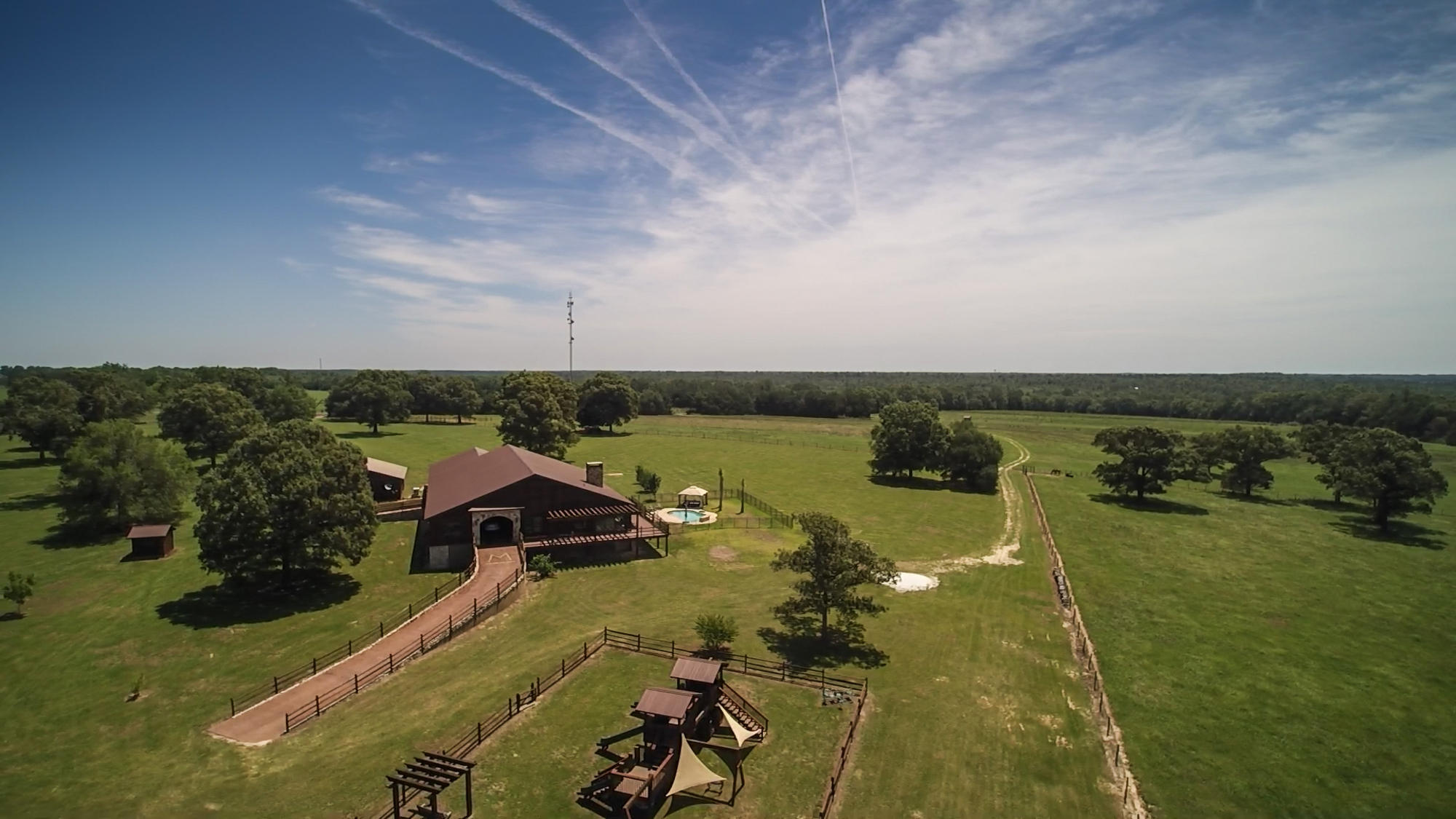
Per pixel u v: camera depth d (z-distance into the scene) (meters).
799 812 25.77
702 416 196.25
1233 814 26.77
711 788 27.19
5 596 41.62
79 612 43.28
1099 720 33.28
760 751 29.70
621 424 148.38
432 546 53.34
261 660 37.28
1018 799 27.19
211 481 45.97
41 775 26.78
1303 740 31.94
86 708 32.09
